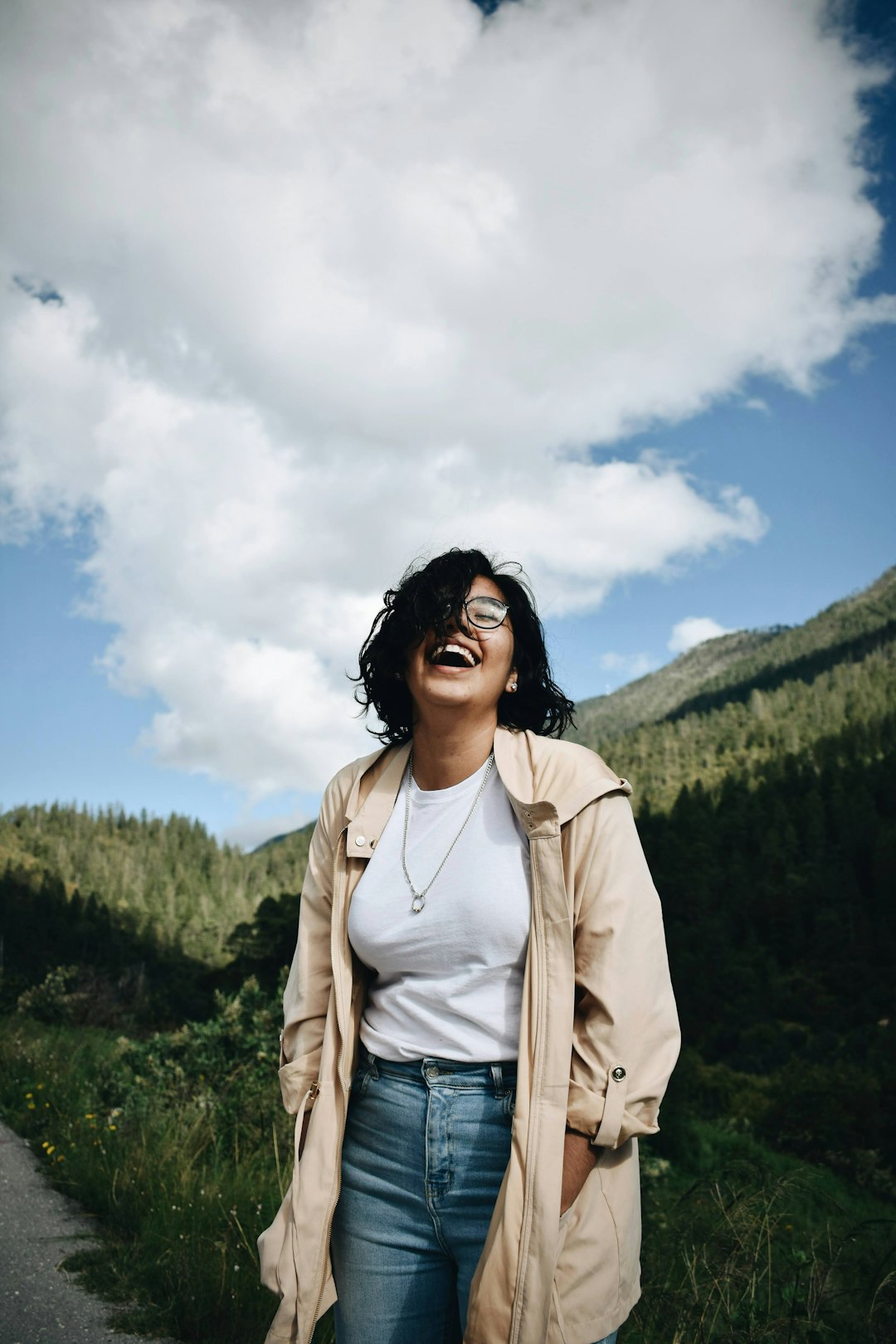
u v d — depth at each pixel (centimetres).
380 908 138
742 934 6700
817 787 9562
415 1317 131
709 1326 202
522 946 129
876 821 7906
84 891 13625
